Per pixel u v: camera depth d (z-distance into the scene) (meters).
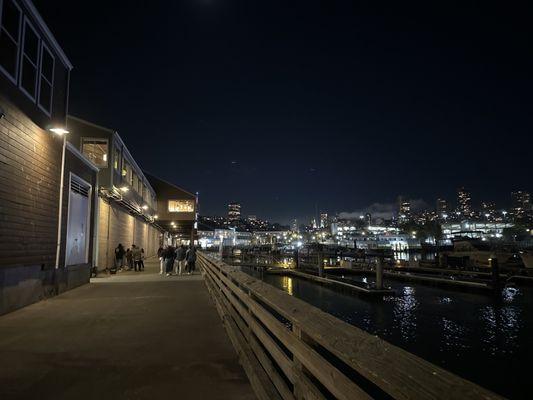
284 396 4.04
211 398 5.01
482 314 19.88
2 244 11.04
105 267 26.80
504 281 29.80
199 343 7.80
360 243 179.75
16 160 11.91
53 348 7.42
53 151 14.88
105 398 5.01
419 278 31.03
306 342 3.59
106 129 26.55
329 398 3.86
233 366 6.32
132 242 37.47
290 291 28.53
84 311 11.61
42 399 4.97
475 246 57.72
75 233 18.14
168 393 5.18
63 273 16.17
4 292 11.08
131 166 35.16
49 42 14.41
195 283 20.16
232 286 8.87
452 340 14.84
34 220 13.23
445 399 1.73
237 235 198.62
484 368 11.48
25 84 12.66
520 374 10.89
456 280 28.33
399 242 186.38
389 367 2.20
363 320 18.59
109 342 7.89
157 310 11.79
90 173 20.27
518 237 146.25
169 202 55.38
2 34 11.08
